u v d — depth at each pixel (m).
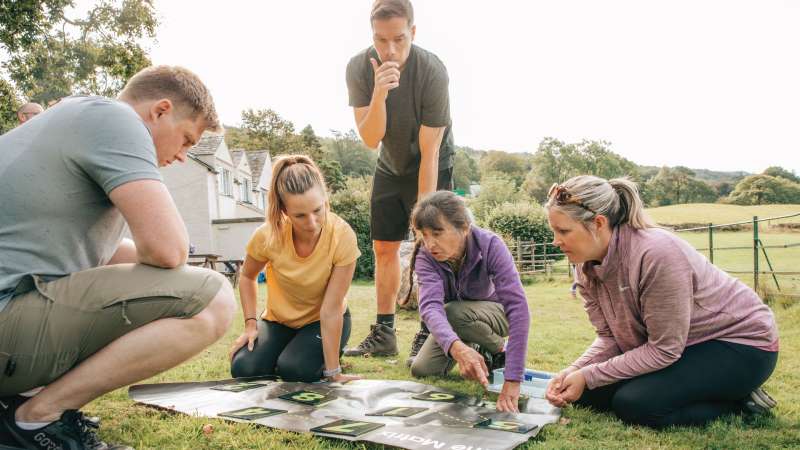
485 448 2.08
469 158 104.00
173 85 2.18
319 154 57.56
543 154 87.31
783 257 21.19
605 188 2.47
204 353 4.14
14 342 1.88
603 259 2.52
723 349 2.39
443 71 3.86
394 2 3.40
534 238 20.92
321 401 2.74
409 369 3.66
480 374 2.69
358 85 3.94
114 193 1.94
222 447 2.15
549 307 7.77
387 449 2.12
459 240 2.87
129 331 2.03
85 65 17.62
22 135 1.98
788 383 3.14
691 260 2.43
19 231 1.90
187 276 2.10
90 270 2.00
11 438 1.95
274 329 3.47
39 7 15.46
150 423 2.41
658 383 2.39
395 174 4.16
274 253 3.31
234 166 26.69
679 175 104.31
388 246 4.23
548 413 2.58
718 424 2.37
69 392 1.96
